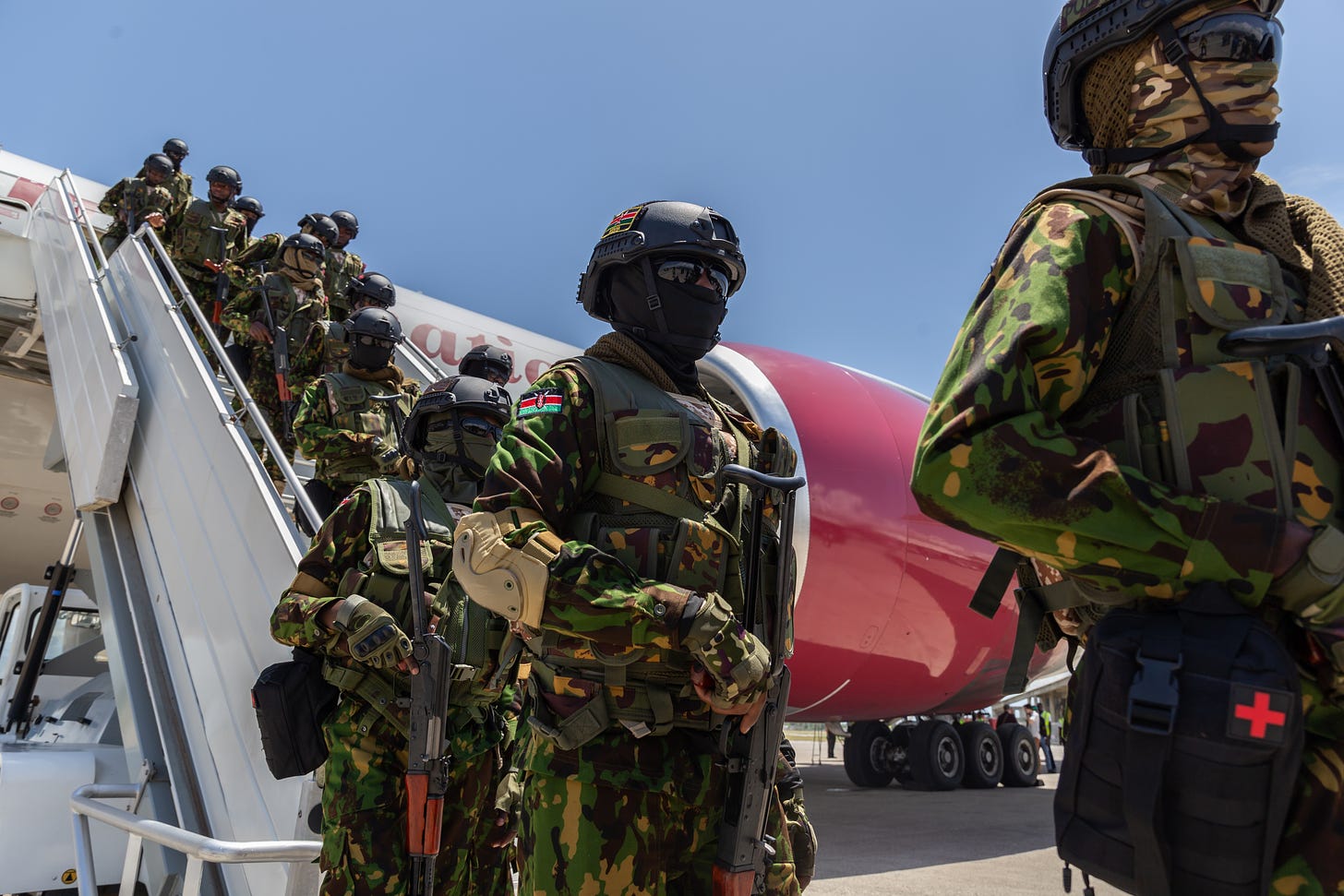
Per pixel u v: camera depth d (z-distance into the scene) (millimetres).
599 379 1829
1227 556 1016
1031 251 1221
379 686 2611
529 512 1635
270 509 3385
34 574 11312
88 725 5008
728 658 1529
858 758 11367
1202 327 1151
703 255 1929
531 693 1782
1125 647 1040
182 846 2551
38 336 9156
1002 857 6316
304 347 6422
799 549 6395
